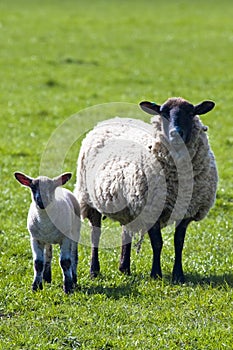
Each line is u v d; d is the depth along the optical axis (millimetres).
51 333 10641
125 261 13758
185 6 74875
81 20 63625
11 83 39688
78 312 11406
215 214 18641
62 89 38688
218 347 10148
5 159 24141
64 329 10766
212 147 26859
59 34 55844
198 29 59312
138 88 38906
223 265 14031
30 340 10383
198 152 13102
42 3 77125
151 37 55562
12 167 23094
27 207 18594
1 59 45938
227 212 18812
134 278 13320
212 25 61219
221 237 16141
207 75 42781
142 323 11023
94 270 13703
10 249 15109
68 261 12359
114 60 46906
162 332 10648
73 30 58125
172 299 12016
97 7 74375
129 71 43562
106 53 49219
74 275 12914
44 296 12109
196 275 13383
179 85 39938
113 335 10633
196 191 13148
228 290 12398
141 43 53094
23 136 28359
